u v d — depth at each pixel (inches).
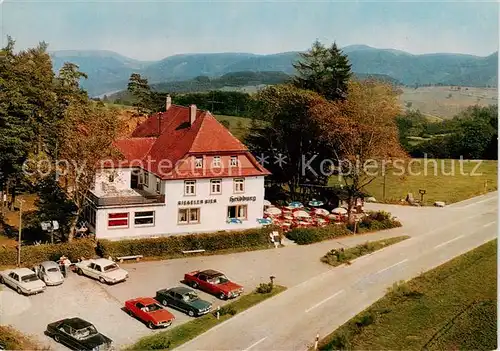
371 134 2529.5
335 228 2361.0
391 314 1594.5
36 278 1664.6
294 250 2166.6
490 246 2228.1
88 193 2116.1
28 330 1421.0
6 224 2197.3
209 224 2198.6
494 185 3535.9
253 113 3262.8
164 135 2474.2
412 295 1729.8
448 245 2251.5
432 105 5147.6
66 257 1898.4
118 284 1749.5
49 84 2881.4
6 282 1686.8
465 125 4559.5
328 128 2583.7
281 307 1615.4
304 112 2883.9
